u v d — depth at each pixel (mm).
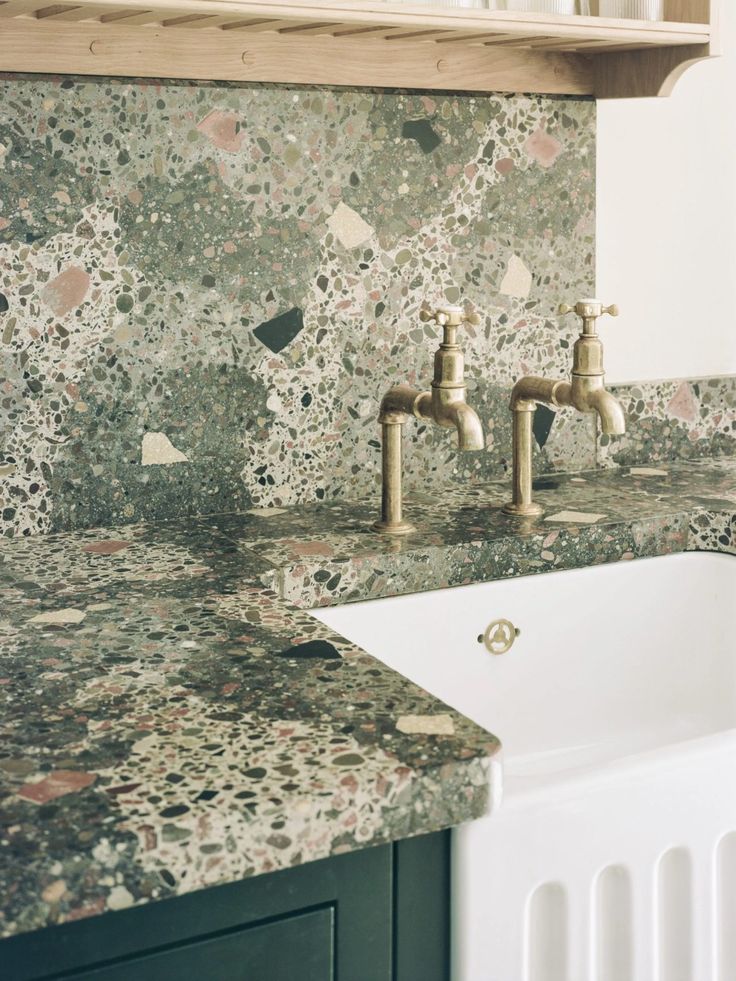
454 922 905
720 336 1927
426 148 1603
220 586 1251
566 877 936
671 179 1836
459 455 1716
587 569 1515
